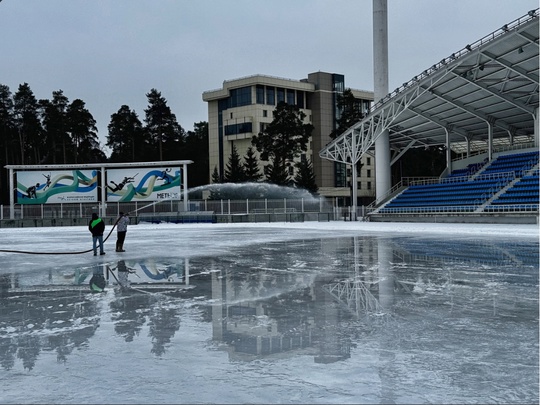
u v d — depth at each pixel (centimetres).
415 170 10681
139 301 1087
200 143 12112
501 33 3681
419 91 4691
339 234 3412
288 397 526
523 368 610
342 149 6097
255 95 10006
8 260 1981
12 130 9862
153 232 3941
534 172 4734
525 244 2397
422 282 1293
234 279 1397
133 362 654
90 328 847
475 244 2427
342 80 10938
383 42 5856
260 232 3778
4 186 9531
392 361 642
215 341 751
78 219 5347
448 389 543
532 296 1090
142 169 5650
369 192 11500
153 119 10000
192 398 528
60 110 9688
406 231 3678
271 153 8812
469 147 6272
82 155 10369
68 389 560
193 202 5653
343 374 594
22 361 666
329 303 1037
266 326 842
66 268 1700
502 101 4894
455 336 762
